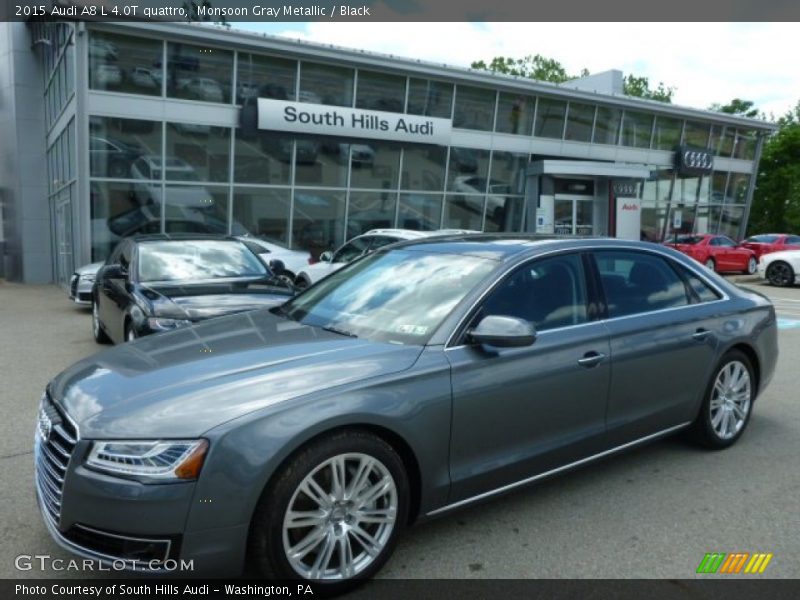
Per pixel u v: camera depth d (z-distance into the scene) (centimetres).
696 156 2894
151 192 1675
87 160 1562
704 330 441
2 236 2427
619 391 389
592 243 412
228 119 1762
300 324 381
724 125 3086
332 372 298
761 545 336
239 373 299
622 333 392
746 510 375
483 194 2334
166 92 1664
